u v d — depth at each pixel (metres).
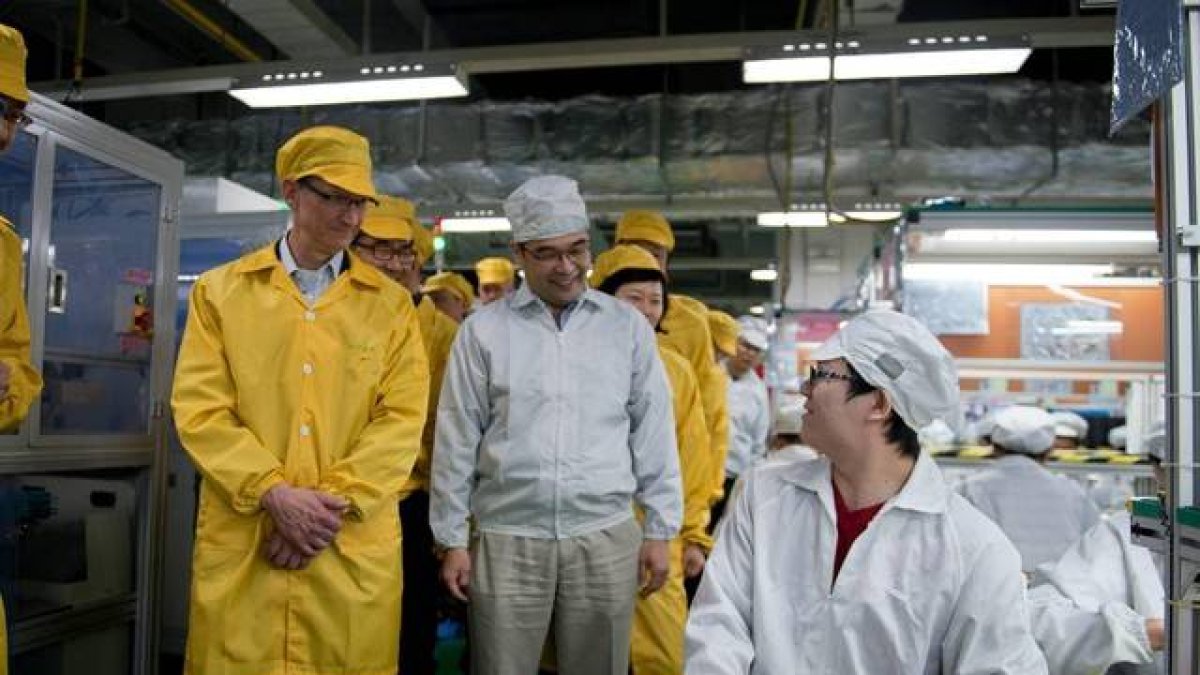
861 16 4.81
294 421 1.85
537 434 2.07
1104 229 3.66
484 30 6.24
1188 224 1.48
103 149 2.56
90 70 6.00
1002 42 3.85
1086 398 4.22
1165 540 1.51
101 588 2.68
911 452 1.41
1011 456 2.74
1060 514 2.64
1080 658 1.95
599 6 6.00
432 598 2.67
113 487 2.76
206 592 1.79
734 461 4.69
